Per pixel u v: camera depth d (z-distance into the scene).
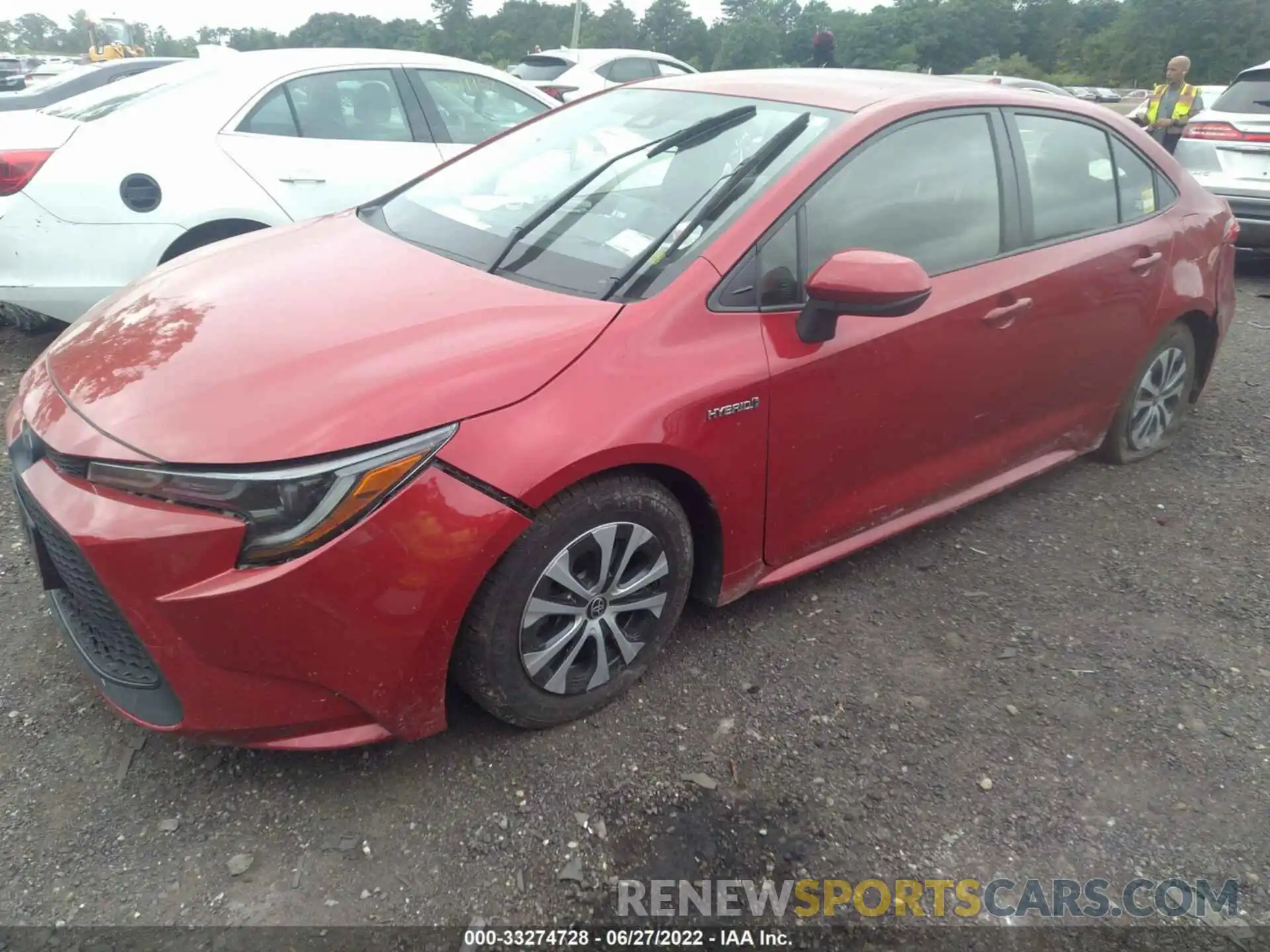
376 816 2.20
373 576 1.98
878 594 3.19
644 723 2.54
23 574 2.99
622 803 2.28
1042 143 3.40
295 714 2.06
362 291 2.50
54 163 4.23
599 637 2.44
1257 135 7.24
